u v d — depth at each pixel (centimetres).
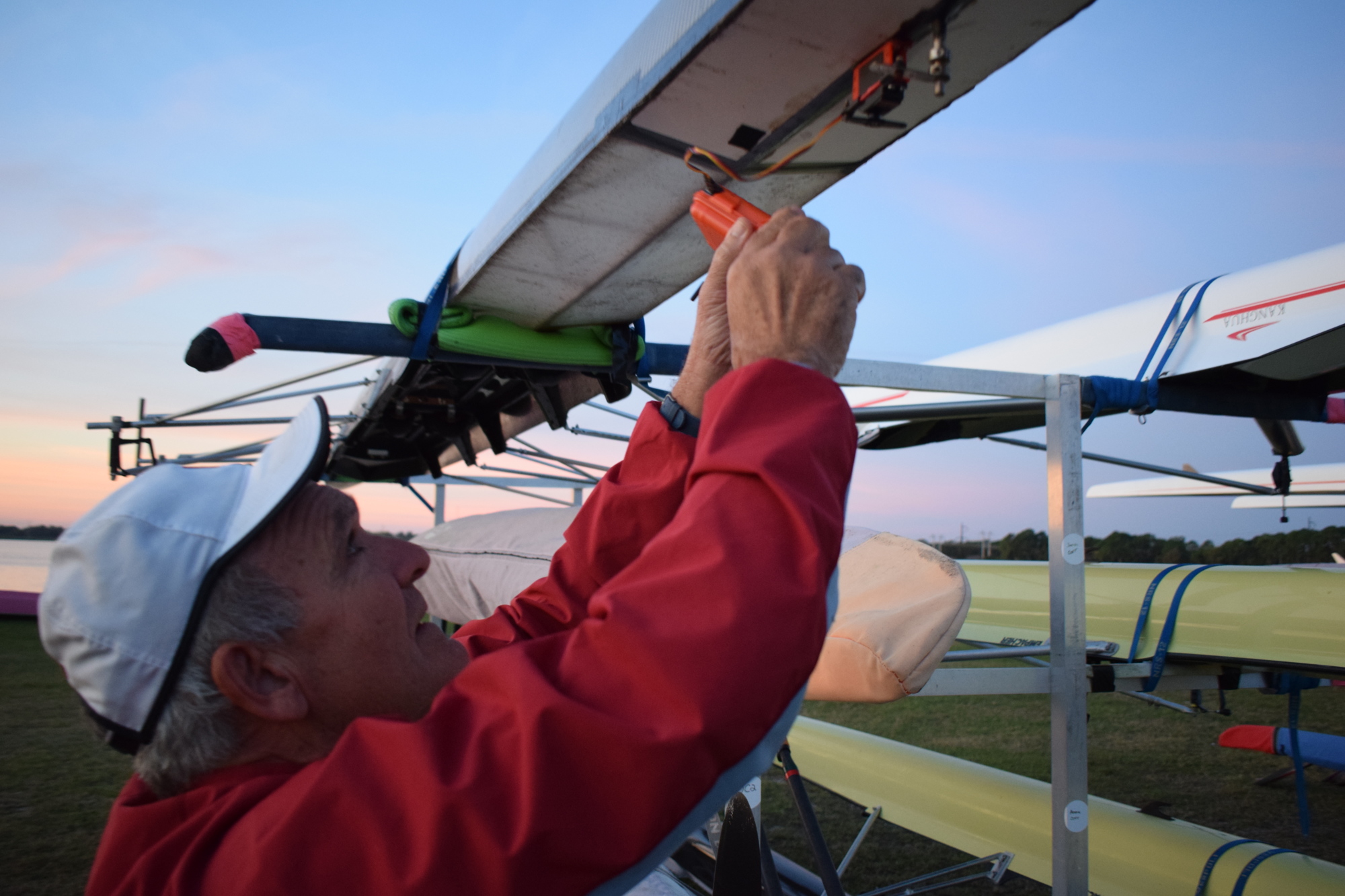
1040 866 248
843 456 51
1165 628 259
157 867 51
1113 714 575
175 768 57
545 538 238
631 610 44
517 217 109
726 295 71
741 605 42
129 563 54
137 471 325
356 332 141
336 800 44
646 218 107
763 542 45
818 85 76
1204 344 215
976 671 151
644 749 40
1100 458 238
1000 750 465
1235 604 250
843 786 327
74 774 401
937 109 81
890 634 136
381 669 60
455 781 42
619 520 84
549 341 159
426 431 258
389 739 46
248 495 58
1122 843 237
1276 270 205
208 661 55
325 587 58
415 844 41
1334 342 192
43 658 708
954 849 306
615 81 83
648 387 177
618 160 91
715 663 41
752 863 140
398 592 63
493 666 47
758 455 47
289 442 60
